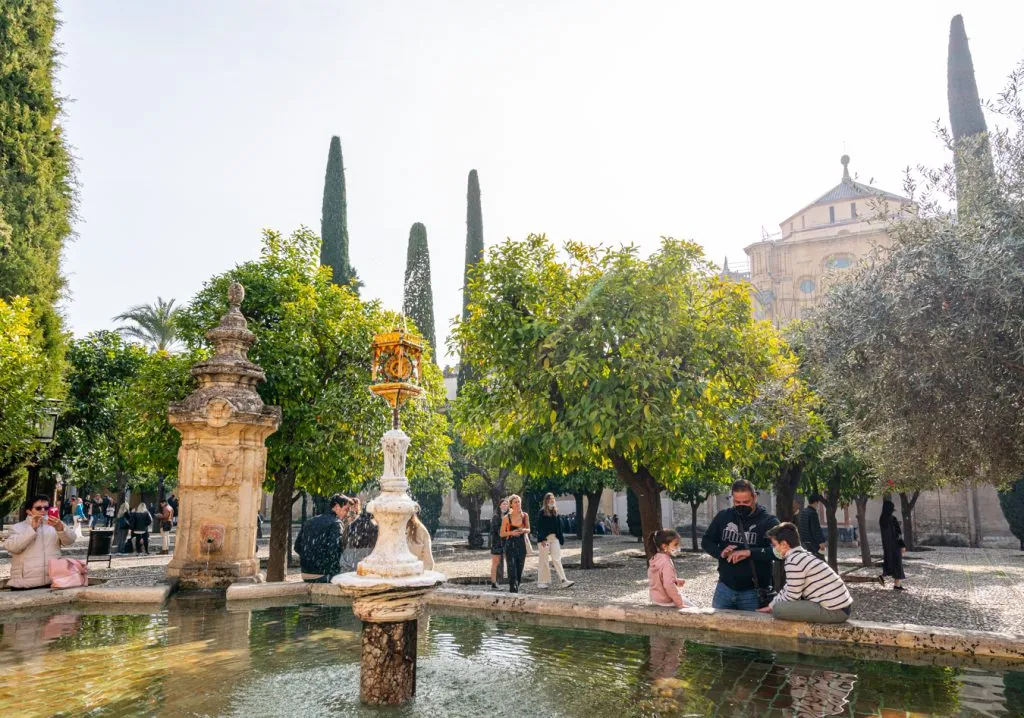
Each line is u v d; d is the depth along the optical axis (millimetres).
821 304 7895
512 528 10531
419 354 4863
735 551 6277
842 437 9281
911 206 7422
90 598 7434
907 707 3758
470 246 33812
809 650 5062
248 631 6066
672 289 9266
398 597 4074
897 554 11352
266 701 4020
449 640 5598
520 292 9773
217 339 9711
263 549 21016
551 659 4934
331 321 11945
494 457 9680
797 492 14766
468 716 3758
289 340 11297
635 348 8734
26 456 13711
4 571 12992
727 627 5723
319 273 12727
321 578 8820
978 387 6461
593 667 4699
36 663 4895
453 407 10727
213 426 9000
